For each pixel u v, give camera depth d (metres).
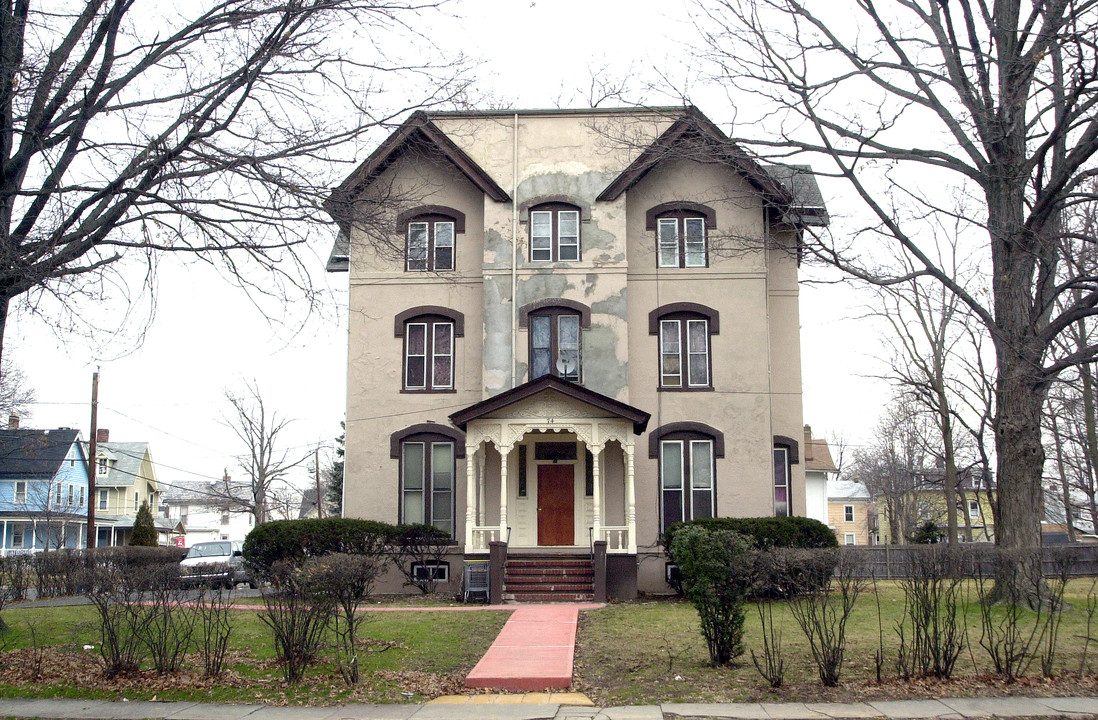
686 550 13.48
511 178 26.52
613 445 25.47
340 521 23.53
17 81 13.68
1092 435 31.44
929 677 12.08
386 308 26.61
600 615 19.08
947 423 34.53
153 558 30.95
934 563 12.62
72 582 25.62
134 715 11.09
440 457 26.03
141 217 14.06
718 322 25.95
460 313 26.42
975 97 18.45
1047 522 60.72
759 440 25.39
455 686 12.53
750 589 13.31
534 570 23.00
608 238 25.89
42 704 11.63
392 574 25.06
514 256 25.84
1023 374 18.33
